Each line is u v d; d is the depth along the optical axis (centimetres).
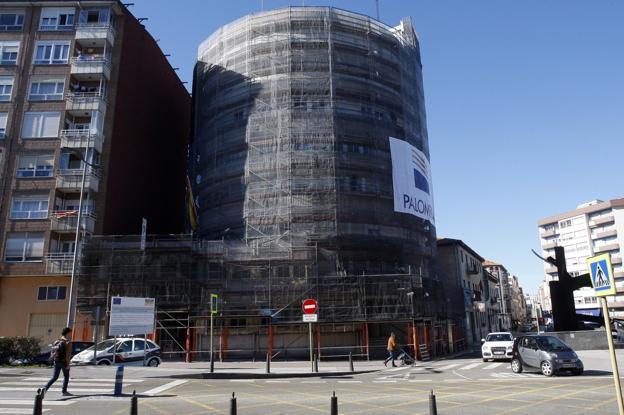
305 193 3844
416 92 4803
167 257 3441
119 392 1471
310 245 3706
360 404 1346
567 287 3669
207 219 4134
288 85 4088
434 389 1653
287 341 3353
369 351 3362
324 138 3959
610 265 788
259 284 3425
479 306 6862
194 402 1378
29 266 3481
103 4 4078
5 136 3731
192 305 3300
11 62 3909
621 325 4200
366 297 3272
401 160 4250
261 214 3834
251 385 1809
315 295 3303
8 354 2500
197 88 4775
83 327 3366
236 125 4159
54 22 4041
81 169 3700
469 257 6825
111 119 3947
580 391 1530
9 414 1163
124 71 4216
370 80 4303
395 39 4659
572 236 10575
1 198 3606
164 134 5006
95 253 3453
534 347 2077
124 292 3328
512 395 1481
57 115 3803
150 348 2555
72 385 1708
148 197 4550
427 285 3831
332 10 4344
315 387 1747
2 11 4047
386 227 3966
